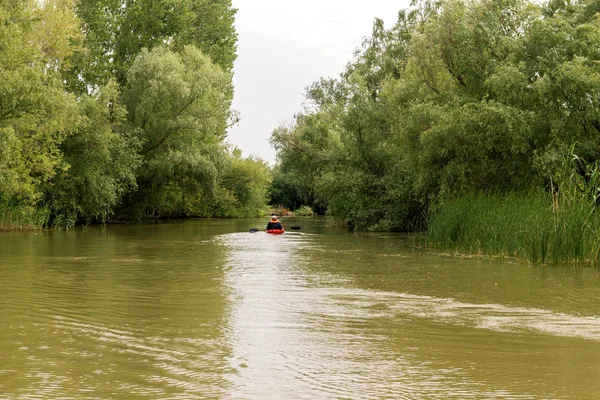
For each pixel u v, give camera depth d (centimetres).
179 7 4938
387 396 562
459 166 2295
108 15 4572
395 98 2947
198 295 1128
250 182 6372
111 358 681
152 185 4550
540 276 1418
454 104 2416
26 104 2728
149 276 1399
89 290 1171
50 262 1678
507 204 1950
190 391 570
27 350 711
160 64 4216
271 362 674
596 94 1995
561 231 1666
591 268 1569
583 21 2350
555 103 2097
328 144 4156
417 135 2581
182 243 2472
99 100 3653
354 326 866
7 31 2675
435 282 1321
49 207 3512
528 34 2348
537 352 724
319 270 1544
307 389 580
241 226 4075
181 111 4384
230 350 725
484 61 2456
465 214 2103
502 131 2125
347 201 3588
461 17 2550
